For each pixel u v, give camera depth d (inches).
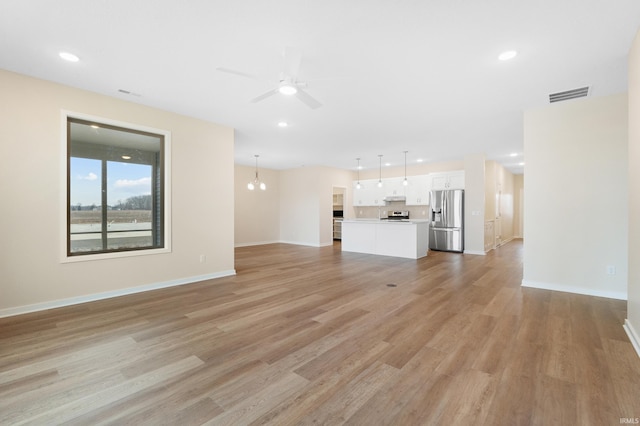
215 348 94.5
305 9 82.3
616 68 114.1
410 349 93.7
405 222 273.3
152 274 162.2
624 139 139.5
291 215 390.0
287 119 180.5
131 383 75.4
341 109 161.3
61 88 131.7
